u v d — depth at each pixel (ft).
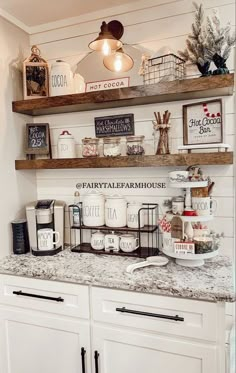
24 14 6.09
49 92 6.13
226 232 5.56
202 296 4.10
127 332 4.56
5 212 6.02
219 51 4.89
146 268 5.00
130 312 4.50
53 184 6.84
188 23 5.60
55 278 4.94
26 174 6.62
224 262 5.23
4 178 6.00
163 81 5.23
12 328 5.36
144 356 4.49
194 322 4.21
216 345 4.10
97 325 4.74
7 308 5.37
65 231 6.68
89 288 4.76
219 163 4.91
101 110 6.31
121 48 5.88
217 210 5.60
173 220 5.07
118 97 5.37
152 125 5.93
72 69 6.40
